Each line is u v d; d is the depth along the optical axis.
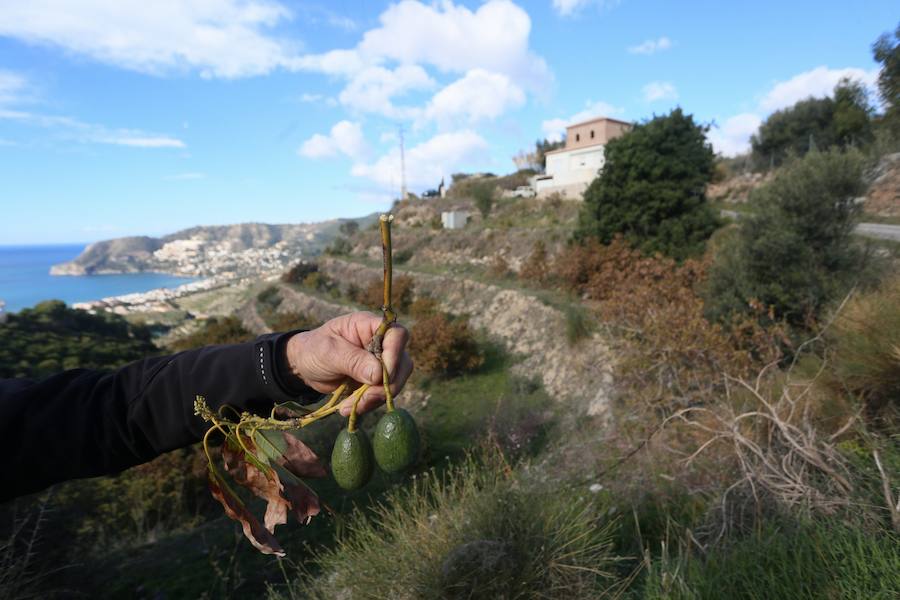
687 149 15.39
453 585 2.65
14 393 1.08
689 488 3.49
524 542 2.80
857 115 19.42
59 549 5.76
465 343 14.04
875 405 3.43
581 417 8.59
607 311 7.97
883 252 7.83
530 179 37.53
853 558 1.82
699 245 14.41
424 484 3.50
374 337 0.96
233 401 1.05
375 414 10.11
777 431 3.36
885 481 2.16
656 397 5.29
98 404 1.11
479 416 10.88
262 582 5.31
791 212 7.44
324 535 5.81
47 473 1.06
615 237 15.80
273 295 36.34
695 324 5.77
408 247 31.00
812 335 5.88
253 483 0.87
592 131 30.06
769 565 2.02
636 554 3.18
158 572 6.06
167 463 8.18
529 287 17.88
